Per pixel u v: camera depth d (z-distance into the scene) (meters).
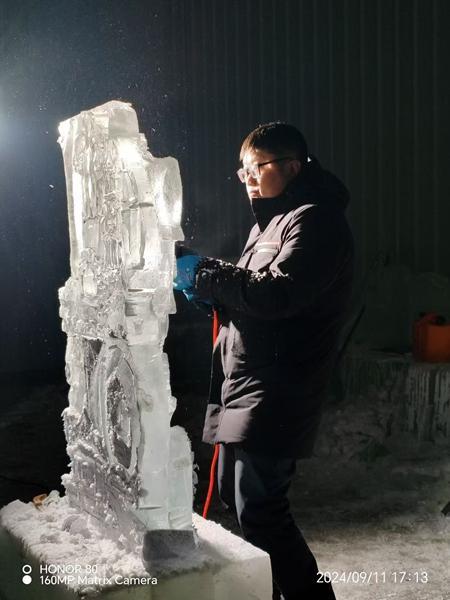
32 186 8.63
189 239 8.84
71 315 2.55
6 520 2.57
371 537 3.95
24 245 8.56
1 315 8.50
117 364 2.21
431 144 6.57
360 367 5.75
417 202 6.69
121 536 2.25
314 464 5.09
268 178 2.67
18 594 2.43
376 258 6.71
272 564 2.55
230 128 8.37
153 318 2.13
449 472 4.75
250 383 2.53
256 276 2.44
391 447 5.25
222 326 2.71
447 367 5.30
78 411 2.56
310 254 2.45
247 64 8.13
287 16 7.67
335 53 7.25
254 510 2.52
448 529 4.02
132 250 2.15
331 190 2.65
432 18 6.48
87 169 2.39
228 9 8.29
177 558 2.11
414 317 6.29
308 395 2.53
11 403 7.14
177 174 2.16
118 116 2.17
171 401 2.18
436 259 6.58
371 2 6.92
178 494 2.20
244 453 2.52
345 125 7.21
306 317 2.54
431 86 6.54
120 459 2.24
